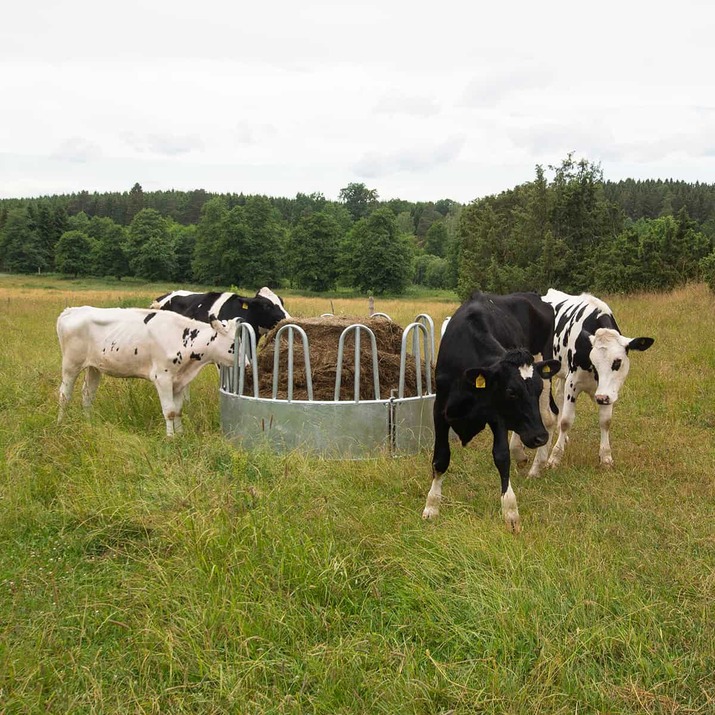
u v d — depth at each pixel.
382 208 82.38
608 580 4.65
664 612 4.42
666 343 13.61
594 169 35.03
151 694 3.63
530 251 35.69
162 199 173.50
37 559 5.06
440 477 6.04
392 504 6.09
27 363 11.90
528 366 5.46
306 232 84.94
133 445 7.05
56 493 6.11
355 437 7.54
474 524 5.47
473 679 3.74
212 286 91.94
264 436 7.35
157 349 8.34
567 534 5.56
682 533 5.73
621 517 6.08
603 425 7.73
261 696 3.60
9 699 3.49
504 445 5.74
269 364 8.55
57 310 25.69
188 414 9.34
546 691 3.63
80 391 9.72
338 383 7.50
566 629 4.12
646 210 109.88
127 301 29.80
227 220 88.81
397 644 4.07
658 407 10.14
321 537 5.20
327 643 4.07
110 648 4.07
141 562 4.93
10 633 4.07
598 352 7.54
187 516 5.26
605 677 3.76
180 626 4.13
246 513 5.47
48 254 112.19
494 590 4.38
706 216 103.62
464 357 5.97
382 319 8.77
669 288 25.00
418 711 3.53
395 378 8.44
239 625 4.09
